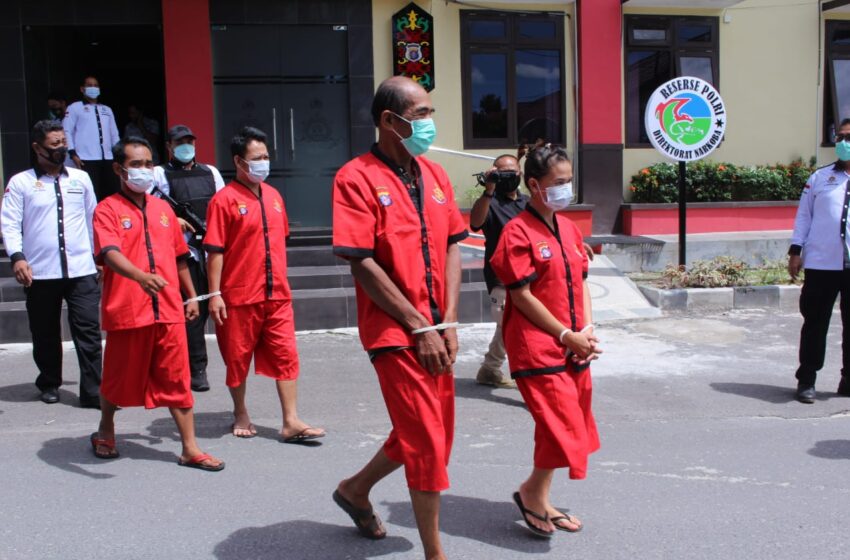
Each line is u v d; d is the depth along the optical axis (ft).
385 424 18.38
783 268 35.50
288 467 15.70
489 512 13.56
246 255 16.79
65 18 32.94
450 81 36.83
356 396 20.47
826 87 41.65
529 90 38.06
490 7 36.99
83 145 32.24
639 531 12.76
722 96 40.52
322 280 29.35
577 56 38.09
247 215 16.72
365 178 10.66
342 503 12.33
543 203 12.35
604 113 38.24
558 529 12.82
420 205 10.95
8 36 32.53
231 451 16.63
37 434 17.85
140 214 15.67
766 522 13.07
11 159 32.81
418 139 10.59
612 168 38.50
